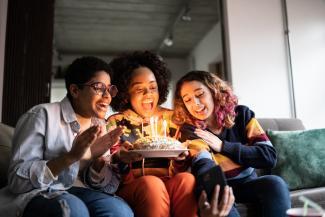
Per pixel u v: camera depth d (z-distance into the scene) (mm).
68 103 1262
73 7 4348
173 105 1729
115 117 1674
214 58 5188
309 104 3021
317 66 3107
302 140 1977
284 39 3111
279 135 2014
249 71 2996
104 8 4406
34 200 1041
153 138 1415
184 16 4473
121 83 1716
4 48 2531
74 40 5641
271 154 1513
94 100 1231
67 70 1300
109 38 5602
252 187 1450
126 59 1800
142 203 1212
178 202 1230
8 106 2500
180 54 6633
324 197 1638
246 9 3096
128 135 1610
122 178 1463
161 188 1224
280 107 2994
